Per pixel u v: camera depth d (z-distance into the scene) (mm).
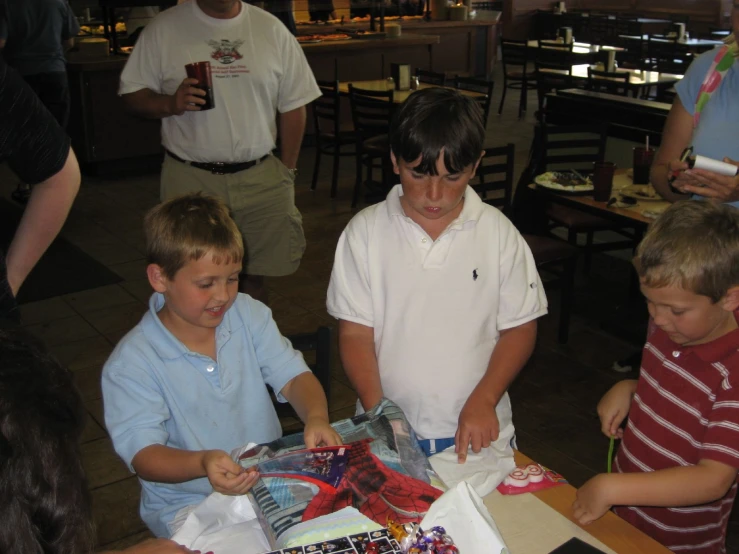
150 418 1264
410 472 1108
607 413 1485
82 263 4348
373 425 1220
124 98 2791
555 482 1225
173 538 1091
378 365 1455
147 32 2742
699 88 1875
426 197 1305
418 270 1403
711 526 1410
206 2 2691
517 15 12102
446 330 1400
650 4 12344
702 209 1191
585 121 4301
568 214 3707
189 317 1271
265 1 7121
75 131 6223
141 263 4367
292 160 3096
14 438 601
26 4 4984
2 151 1498
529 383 3070
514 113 8695
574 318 3668
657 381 1348
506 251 1431
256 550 1066
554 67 7695
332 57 7531
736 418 1188
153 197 5691
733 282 1147
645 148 3209
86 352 3295
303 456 1133
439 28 9656
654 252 1186
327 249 4594
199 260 1217
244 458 1149
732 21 1745
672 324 1212
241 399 1388
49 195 1608
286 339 1482
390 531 974
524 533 1109
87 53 6352
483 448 1266
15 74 1479
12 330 692
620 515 1467
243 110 2768
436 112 1248
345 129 7418
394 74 5848
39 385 639
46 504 623
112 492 2346
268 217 2938
